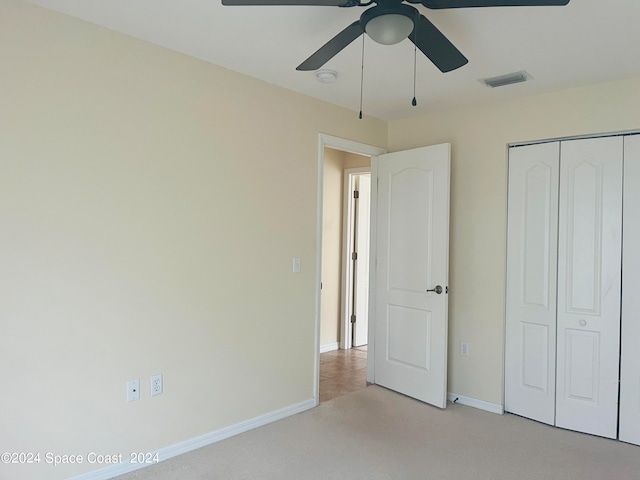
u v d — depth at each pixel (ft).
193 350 8.74
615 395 9.54
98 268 7.43
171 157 8.36
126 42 7.73
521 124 10.69
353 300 17.52
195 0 6.53
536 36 7.46
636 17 6.77
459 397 11.70
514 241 10.89
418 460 8.48
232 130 9.33
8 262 6.53
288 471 8.00
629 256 9.41
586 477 7.95
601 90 9.64
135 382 7.91
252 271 9.75
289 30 7.49
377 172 13.02
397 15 5.01
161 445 8.30
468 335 11.53
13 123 6.55
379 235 12.96
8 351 6.55
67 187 7.07
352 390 12.51
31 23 6.71
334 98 11.05
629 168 9.43
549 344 10.34
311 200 11.01
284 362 10.48
